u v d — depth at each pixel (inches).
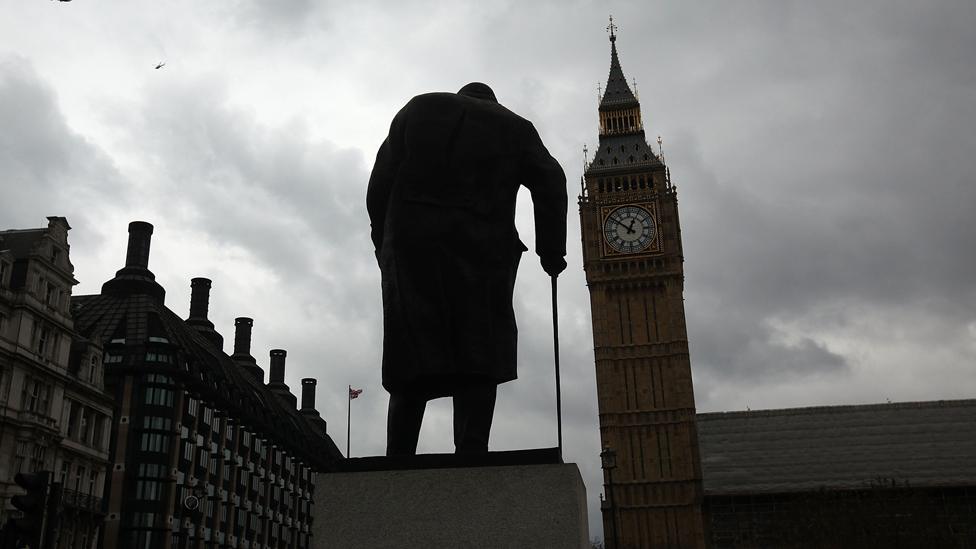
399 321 346.6
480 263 350.0
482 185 358.0
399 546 306.8
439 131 357.1
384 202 370.3
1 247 2160.4
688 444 3796.8
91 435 2337.6
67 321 2202.3
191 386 2910.9
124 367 2716.5
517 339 358.3
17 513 1898.4
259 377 4429.1
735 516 3794.3
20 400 1983.3
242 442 3425.2
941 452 3976.4
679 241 4138.8
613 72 4468.5
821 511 2913.4
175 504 2733.8
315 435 4751.5
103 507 2546.8
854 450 4033.0
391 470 318.3
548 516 304.3
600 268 4057.6
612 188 4173.2
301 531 4106.8
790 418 4217.5
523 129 370.0
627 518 3747.5
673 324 3946.9
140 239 3284.9
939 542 2829.7
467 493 310.0
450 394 359.3
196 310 4020.7
